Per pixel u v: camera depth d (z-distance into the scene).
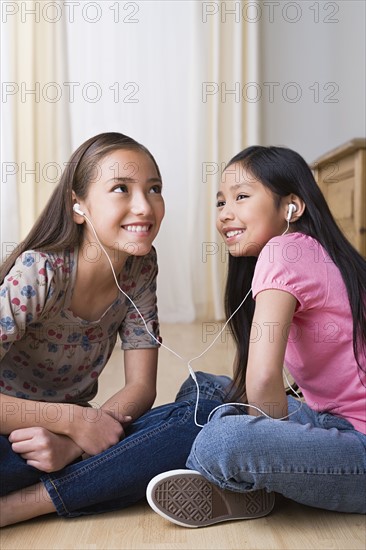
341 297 1.08
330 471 1.00
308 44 3.69
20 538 0.99
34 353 1.18
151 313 1.28
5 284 1.08
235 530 1.02
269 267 1.06
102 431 1.08
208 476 1.01
